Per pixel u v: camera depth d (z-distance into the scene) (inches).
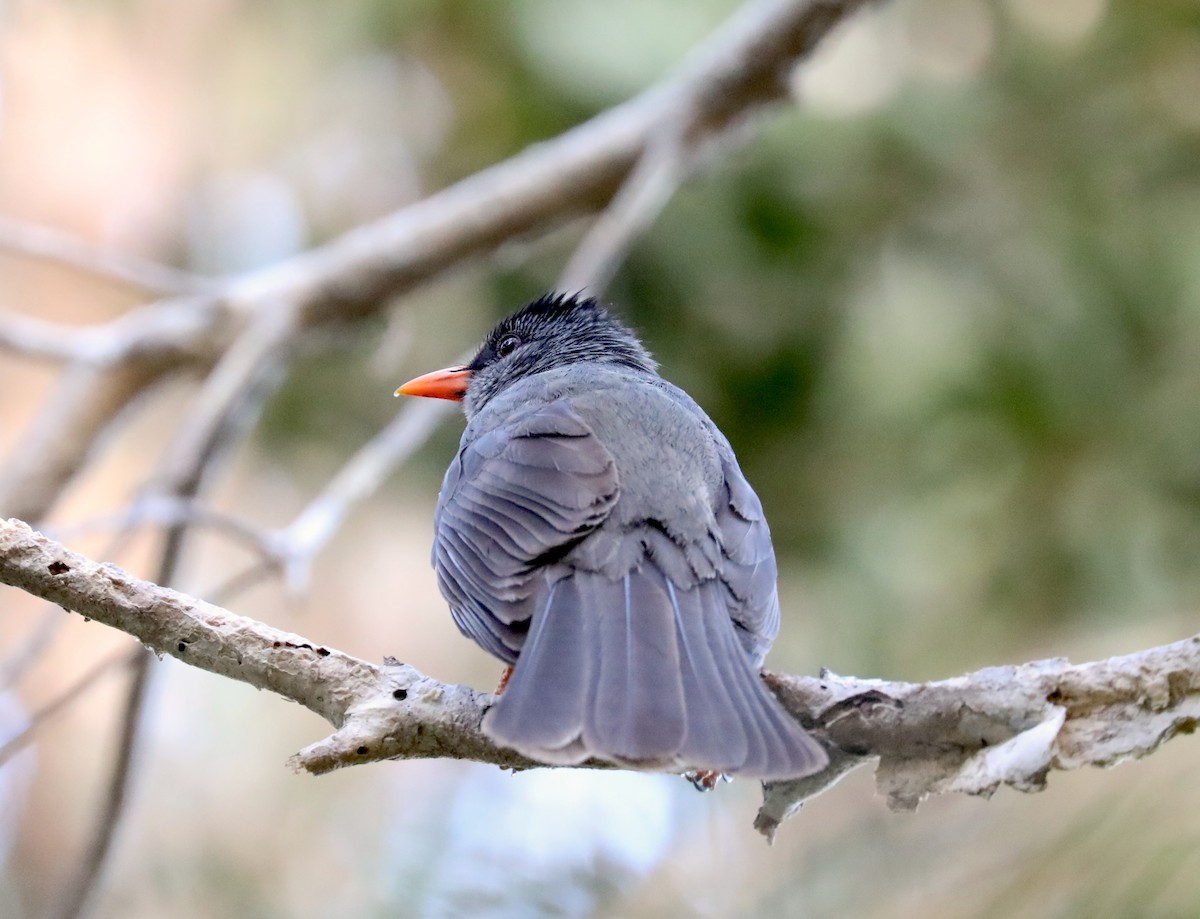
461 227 486.0
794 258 496.4
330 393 538.9
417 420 397.4
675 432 283.1
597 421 281.1
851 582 488.1
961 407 484.4
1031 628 476.1
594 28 500.1
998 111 509.0
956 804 271.4
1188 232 496.1
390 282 488.7
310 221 579.2
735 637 238.1
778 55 454.9
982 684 228.8
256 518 563.8
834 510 495.5
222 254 591.2
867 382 484.1
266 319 475.8
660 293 498.9
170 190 583.8
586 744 207.5
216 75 552.1
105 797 385.7
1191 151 506.9
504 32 504.4
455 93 530.9
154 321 480.7
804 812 363.3
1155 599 465.1
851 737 232.2
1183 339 488.1
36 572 230.2
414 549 568.1
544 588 244.1
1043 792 247.4
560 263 536.1
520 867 348.5
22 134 573.6
